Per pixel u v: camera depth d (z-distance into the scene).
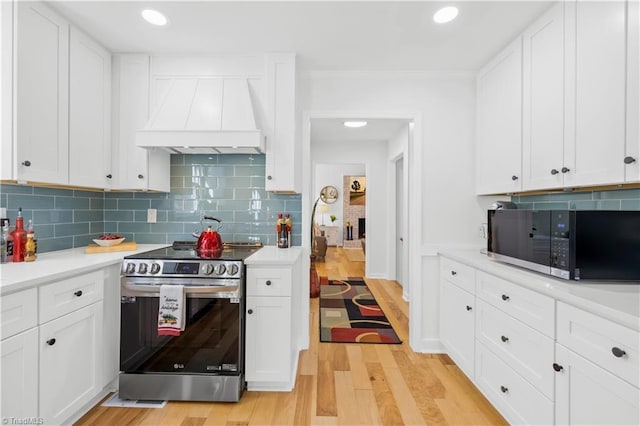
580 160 1.51
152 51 2.26
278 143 2.28
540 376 1.38
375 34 2.01
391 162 5.07
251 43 2.14
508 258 1.80
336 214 9.84
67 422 1.63
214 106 2.22
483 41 2.08
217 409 1.80
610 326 1.05
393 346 2.66
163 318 1.78
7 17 1.54
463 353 2.11
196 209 2.57
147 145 2.11
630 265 1.36
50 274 1.40
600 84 1.39
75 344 1.58
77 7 1.75
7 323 1.24
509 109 2.09
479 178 2.48
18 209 1.84
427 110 2.55
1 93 1.54
